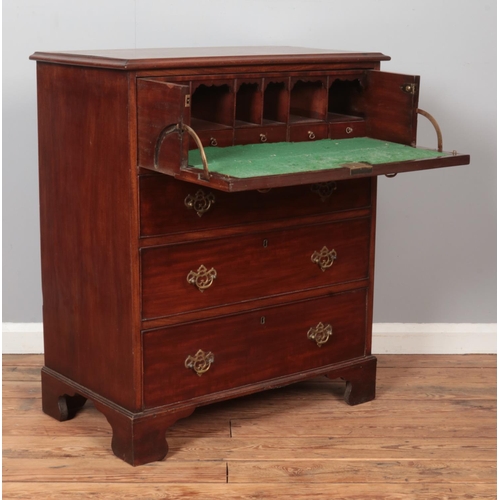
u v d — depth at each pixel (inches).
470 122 163.9
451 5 159.8
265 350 133.0
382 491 116.6
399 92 131.6
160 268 119.0
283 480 119.0
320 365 140.3
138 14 154.2
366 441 130.8
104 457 124.3
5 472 119.6
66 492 115.1
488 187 166.7
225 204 123.5
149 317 119.3
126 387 121.3
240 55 122.9
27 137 155.9
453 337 169.9
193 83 117.4
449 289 169.6
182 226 119.7
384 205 165.6
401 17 159.5
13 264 160.4
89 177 121.0
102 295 122.7
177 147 107.3
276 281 131.8
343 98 141.5
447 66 161.6
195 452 126.3
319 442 130.2
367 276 143.3
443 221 167.3
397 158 120.7
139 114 112.7
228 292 126.6
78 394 131.0
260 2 156.8
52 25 152.8
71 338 131.0
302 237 133.4
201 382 126.6
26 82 154.2
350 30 159.3
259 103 125.8
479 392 150.9
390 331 169.5
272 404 143.6
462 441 131.6
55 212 129.6
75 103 121.3
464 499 115.0
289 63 126.3
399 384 153.8
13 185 157.4
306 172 107.8
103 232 120.2
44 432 132.0
